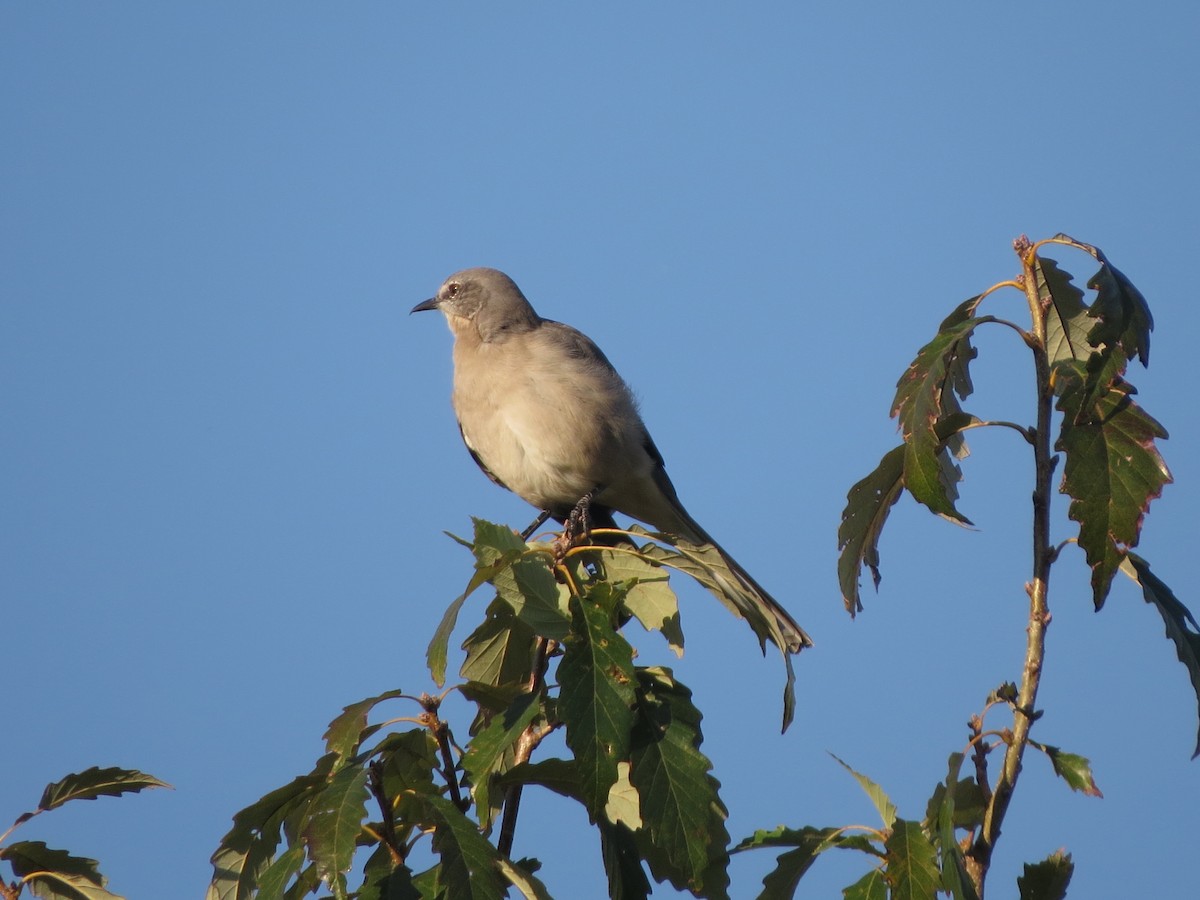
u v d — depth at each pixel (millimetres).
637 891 7488
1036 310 7695
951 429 7637
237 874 7562
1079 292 8047
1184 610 7645
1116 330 7164
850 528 8555
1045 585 7160
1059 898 7070
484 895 6723
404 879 7066
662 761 7281
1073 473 7141
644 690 7500
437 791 7660
